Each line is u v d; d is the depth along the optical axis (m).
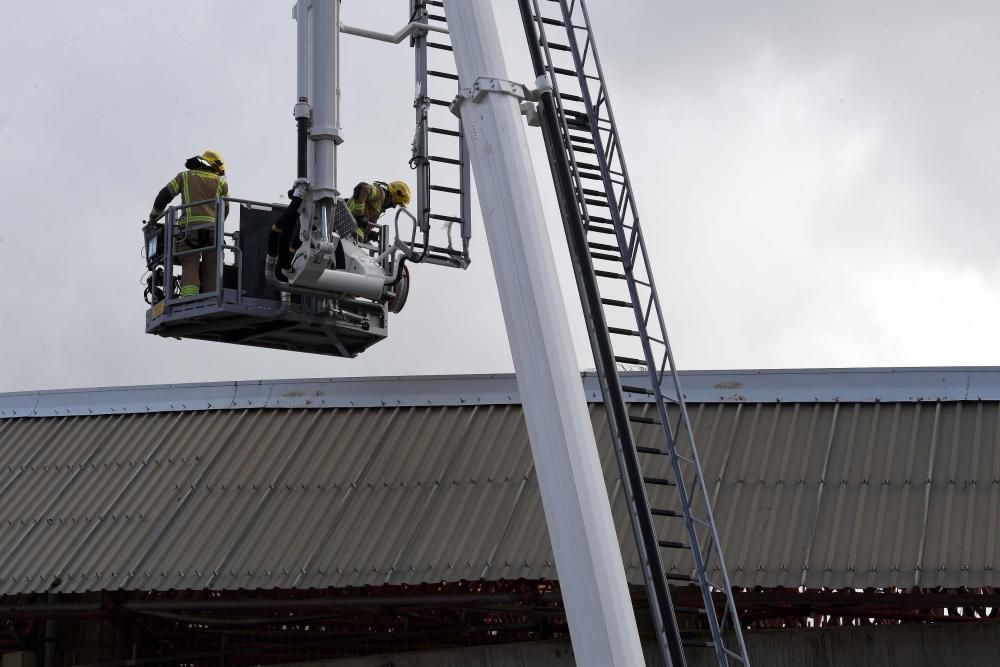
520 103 7.53
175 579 11.75
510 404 12.78
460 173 11.60
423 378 13.26
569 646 11.61
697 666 11.04
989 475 10.62
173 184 12.07
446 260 11.50
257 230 11.84
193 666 13.82
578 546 6.10
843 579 10.11
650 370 8.36
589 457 6.23
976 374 11.55
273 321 11.98
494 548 11.16
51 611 12.75
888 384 11.73
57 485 13.45
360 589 12.19
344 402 13.40
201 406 14.00
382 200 12.66
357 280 11.25
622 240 8.55
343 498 12.19
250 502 12.46
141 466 13.38
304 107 10.40
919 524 10.38
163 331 12.34
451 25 6.98
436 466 12.27
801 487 11.00
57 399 14.73
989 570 9.84
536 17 8.67
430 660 12.00
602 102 8.90
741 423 11.80
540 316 6.43
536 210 6.64
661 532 10.88
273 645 13.49
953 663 10.59
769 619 11.89
